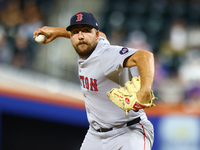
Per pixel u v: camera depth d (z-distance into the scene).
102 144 10.98
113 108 10.25
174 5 39.88
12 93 20.03
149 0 39.47
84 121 22.05
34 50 26.98
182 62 33.72
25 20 29.73
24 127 21.33
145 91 7.78
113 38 35.91
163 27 38.00
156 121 21.86
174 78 32.06
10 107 19.75
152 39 36.97
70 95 23.61
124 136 10.42
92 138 11.29
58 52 27.78
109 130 10.65
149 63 8.06
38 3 30.77
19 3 30.52
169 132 21.83
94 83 9.95
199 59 34.12
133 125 10.49
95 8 35.81
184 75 32.12
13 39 27.41
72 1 32.12
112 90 8.50
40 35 12.62
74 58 28.73
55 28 12.78
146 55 8.21
